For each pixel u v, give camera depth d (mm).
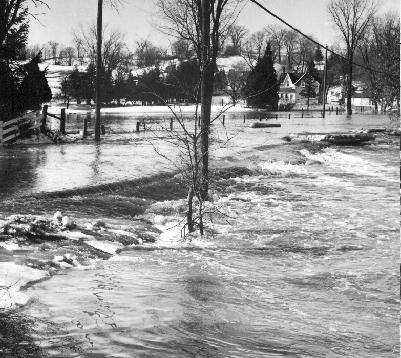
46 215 12938
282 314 7152
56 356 5273
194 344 5789
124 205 14992
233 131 42062
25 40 31094
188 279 8539
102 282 7984
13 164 21156
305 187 20109
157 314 6645
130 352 5457
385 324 6910
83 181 17469
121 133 39094
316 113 80375
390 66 58500
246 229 13008
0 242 9734
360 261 10344
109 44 95375
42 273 8102
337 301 7895
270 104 86375
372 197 18109
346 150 33219
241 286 8398
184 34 17234
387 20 75125
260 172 23234
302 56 156000
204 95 14695
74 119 60000
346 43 72500
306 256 10680
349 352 5926
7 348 5387
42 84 32719
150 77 92375
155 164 22219
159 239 11930
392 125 48844
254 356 5605
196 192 12391
